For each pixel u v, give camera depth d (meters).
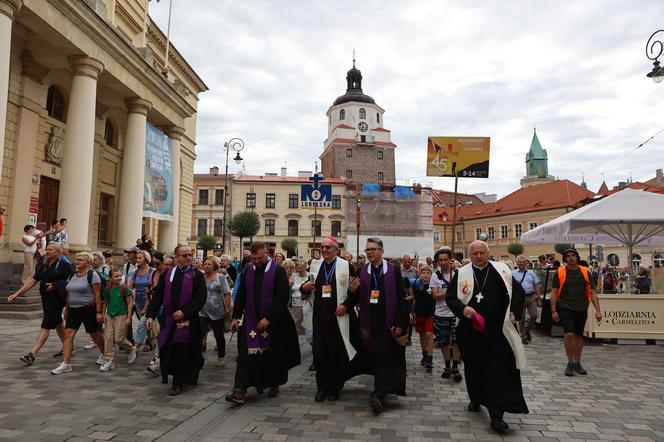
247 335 5.78
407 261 11.05
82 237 15.02
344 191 56.25
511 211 62.22
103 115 21.02
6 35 11.87
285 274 6.06
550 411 5.41
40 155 17.03
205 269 7.98
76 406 5.34
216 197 56.62
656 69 12.09
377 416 5.20
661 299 10.55
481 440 4.48
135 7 25.50
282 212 55.78
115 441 4.33
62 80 18.23
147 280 8.53
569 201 55.59
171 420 4.95
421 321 7.97
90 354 8.44
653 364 8.24
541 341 11.16
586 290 7.48
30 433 4.46
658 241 15.69
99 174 21.11
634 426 4.89
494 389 4.82
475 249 5.27
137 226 18.83
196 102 35.31
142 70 18.78
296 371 7.72
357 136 70.56
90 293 7.18
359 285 5.98
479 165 17.14
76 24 14.80
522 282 10.88
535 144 102.12
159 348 6.12
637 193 10.72
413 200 56.75
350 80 78.44
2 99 11.72
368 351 5.93
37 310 12.08
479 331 5.08
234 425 4.84
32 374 6.77
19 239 15.69
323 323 5.96
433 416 5.21
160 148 21.33
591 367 7.99
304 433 4.61
